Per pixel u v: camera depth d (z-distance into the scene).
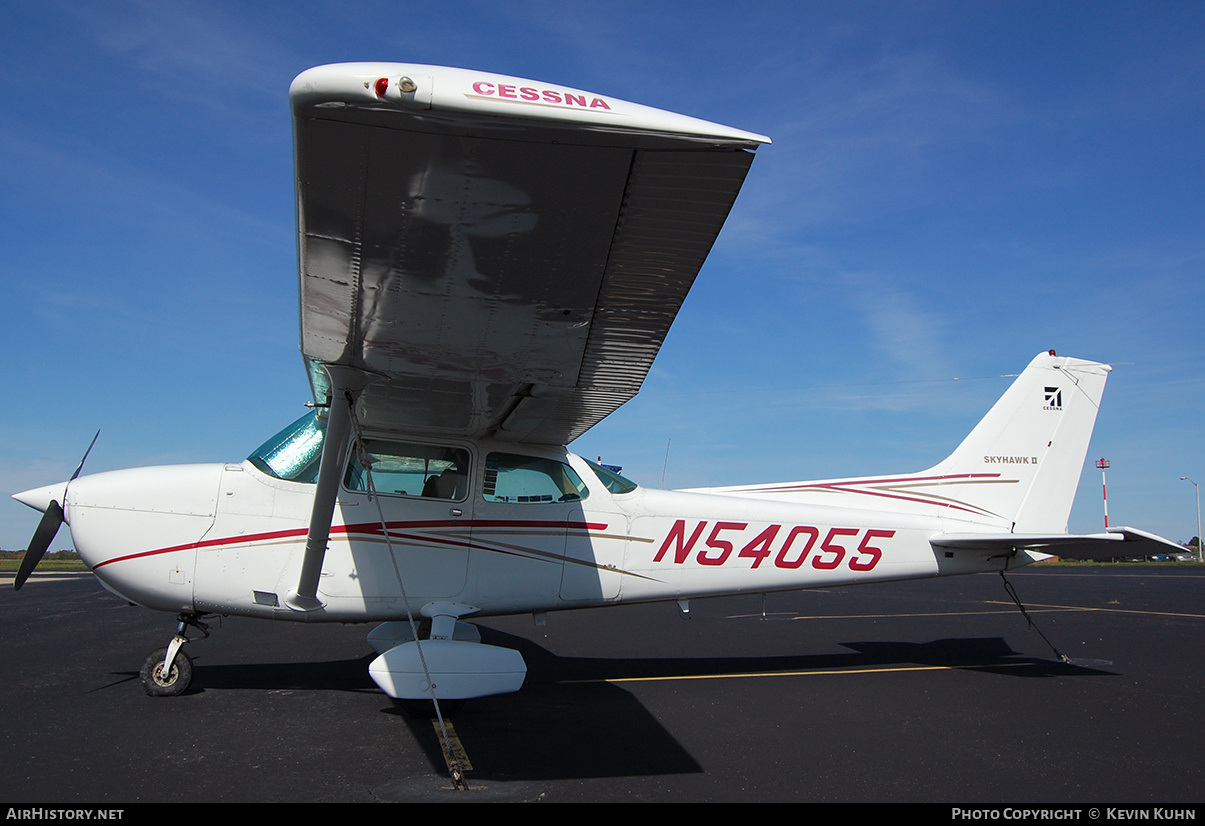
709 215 2.54
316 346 3.65
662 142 2.18
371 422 5.30
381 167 2.32
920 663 7.07
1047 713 5.10
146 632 8.62
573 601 5.79
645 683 6.03
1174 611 11.90
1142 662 7.17
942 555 6.73
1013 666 6.93
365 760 3.88
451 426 5.37
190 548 5.09
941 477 7.12
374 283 3.02
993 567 6.81
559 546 5.75
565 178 2.35
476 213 2.54
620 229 2.62
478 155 2.26
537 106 2.08
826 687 5.93
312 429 5.44
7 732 4.29
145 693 5.25
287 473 5.29
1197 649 7.99
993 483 7.16
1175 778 3.75
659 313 3.25
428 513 5.44
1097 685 6.06
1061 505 7.24
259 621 9.62
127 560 5.02
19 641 7.91
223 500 5.18
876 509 6.98
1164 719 4.95
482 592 5.51
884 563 6.55
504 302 3.17
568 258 2.80
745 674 6.46
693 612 11.55
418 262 2.85
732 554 6.17
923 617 11.03
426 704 4.77
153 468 5.30
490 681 4.62
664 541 6.03
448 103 2.04
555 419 5.18
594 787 3.52
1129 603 13.41
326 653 7.13
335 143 2.23
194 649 7.34
